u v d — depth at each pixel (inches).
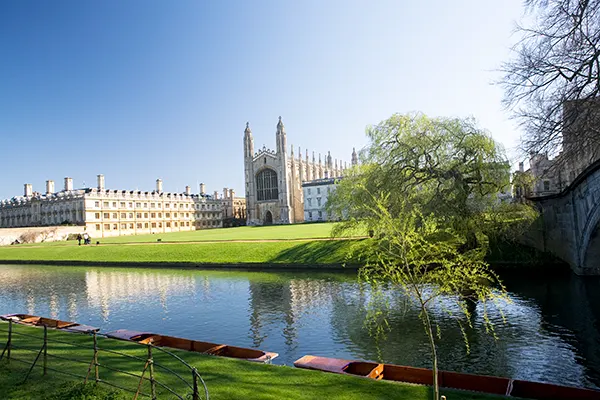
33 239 3735.2
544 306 834.8
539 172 1445.6
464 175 1298.0
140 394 357.1
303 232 2491.4
